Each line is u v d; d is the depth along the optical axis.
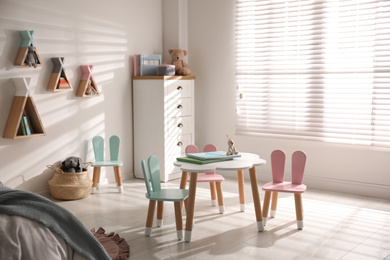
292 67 4.38
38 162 3.90
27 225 2.03
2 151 3.65
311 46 4.24
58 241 2.12
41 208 2.12
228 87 4.85
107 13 4.39
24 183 3.81
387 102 3.88
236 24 4.70
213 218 3.40
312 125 4.30
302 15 4.23
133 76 4.71
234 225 3.24
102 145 4.35
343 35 4.05
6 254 1.91
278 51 4.45
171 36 5.00
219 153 3.33
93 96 4.26
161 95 4.52
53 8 3.91
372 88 3.92
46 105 3.92
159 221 3.21
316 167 4.36
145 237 3.00
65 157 4.12
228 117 4.89
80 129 4.23
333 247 2.82
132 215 3.49
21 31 3.65
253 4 4.57
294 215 3.49
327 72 4.15
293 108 4.42
